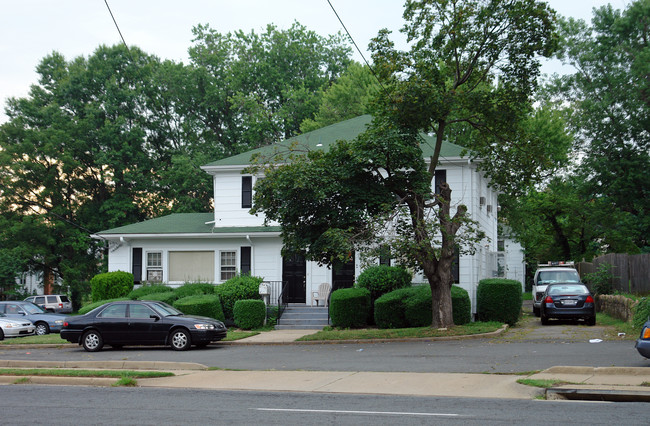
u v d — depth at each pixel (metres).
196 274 29.86
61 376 13.88
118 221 48.22
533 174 23.70
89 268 48.31
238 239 29.52
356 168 20.50
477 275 27.84
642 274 27.27
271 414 9.52
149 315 20.03
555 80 44.00
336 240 19.11
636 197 40.19
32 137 47.00
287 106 49.59
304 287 28.77
